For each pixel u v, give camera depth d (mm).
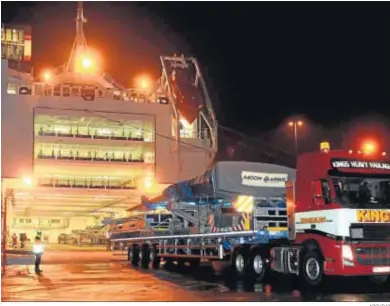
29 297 13375
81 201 75312
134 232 27172
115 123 74688
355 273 13461
